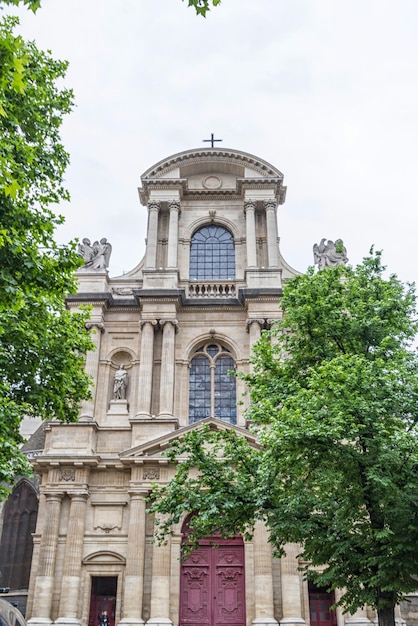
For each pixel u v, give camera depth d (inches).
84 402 1368.1
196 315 1493.6
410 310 924.6
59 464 1296.8
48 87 816.3
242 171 1669.5
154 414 1390.3
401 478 735.1
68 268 749.3
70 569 1222.3
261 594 1167.6
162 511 850.8
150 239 1565.0
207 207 1641.2
